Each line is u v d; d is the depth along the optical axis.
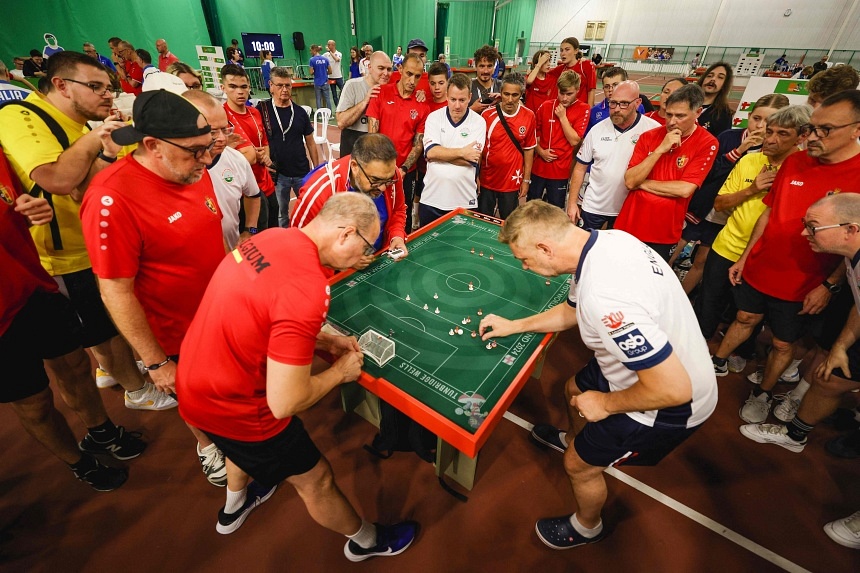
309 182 2.30
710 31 18.73
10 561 1.83
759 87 4.66
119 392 2.75
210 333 1.25
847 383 2.02
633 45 20.84
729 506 2.12
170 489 2.15
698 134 2.67
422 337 1.98
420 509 2.09
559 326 1.92
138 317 1.57
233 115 3.62
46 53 7.52
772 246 2.26
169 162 1.50
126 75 7.86
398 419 2.12
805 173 2.11
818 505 2.12
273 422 1.42
